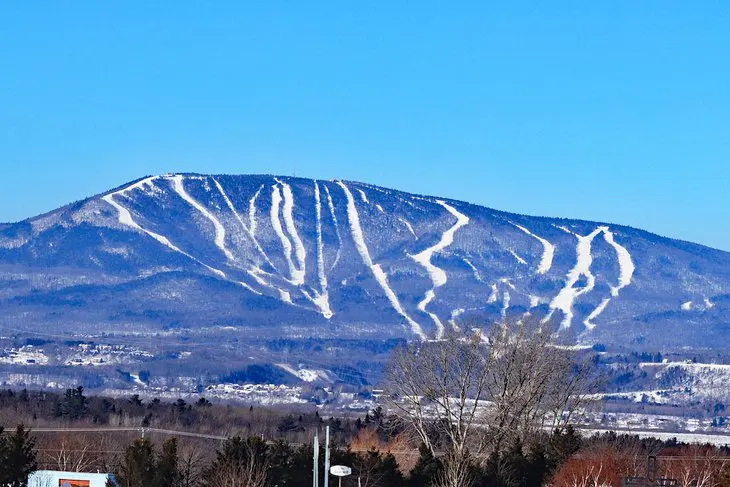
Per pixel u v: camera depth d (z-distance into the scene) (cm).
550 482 16225
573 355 18825
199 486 14075
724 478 15850
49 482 13388
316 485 10444
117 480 13275
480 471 15050
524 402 17362
